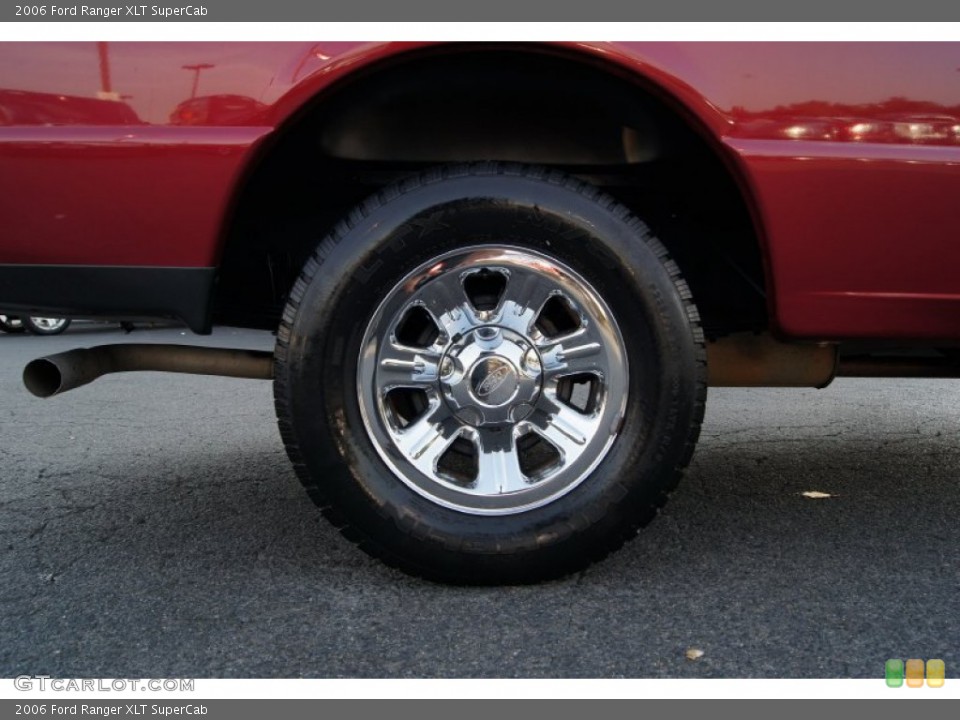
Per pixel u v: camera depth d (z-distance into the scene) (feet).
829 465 11.57
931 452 12.42
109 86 6.35
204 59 6.36
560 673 5.65
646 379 6.80
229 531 8.66
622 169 7.93
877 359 9.10
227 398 18.74
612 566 7.50
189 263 6.48
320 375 6.65
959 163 6.52
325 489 6.72
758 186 6.50
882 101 6.54
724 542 8.18
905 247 6.63
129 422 15.60
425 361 6.89
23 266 6.46
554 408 6.95
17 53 6.31
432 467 6.88
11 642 6.14
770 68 6.49
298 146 7.37
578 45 6.40
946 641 6.08
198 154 6.33
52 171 6.31
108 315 6.79
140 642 6.12
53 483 10.80
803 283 6.70
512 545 6.77
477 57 6.70
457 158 7.22
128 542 8.33
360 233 6.66
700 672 5.66
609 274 6.74
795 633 6.20
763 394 18.38
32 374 7.34
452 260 6.78
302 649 5.98
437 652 5.92
